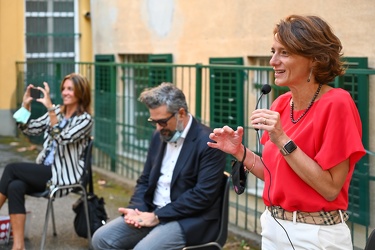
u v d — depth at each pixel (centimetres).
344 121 291
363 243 520
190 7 847
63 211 757
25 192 591
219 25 788
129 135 918
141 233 481
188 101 757
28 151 1162
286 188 305
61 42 1341
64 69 1103
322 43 295
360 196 519
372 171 510
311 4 640
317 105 300
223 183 466
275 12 691
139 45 991
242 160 330
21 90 1289
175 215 460
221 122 697
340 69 303
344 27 599
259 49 718
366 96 511
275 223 313
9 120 1320
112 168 966
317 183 293
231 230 661
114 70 943
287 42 296
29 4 1326
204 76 724
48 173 595
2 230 616
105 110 981
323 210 302
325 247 302
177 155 477
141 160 888
